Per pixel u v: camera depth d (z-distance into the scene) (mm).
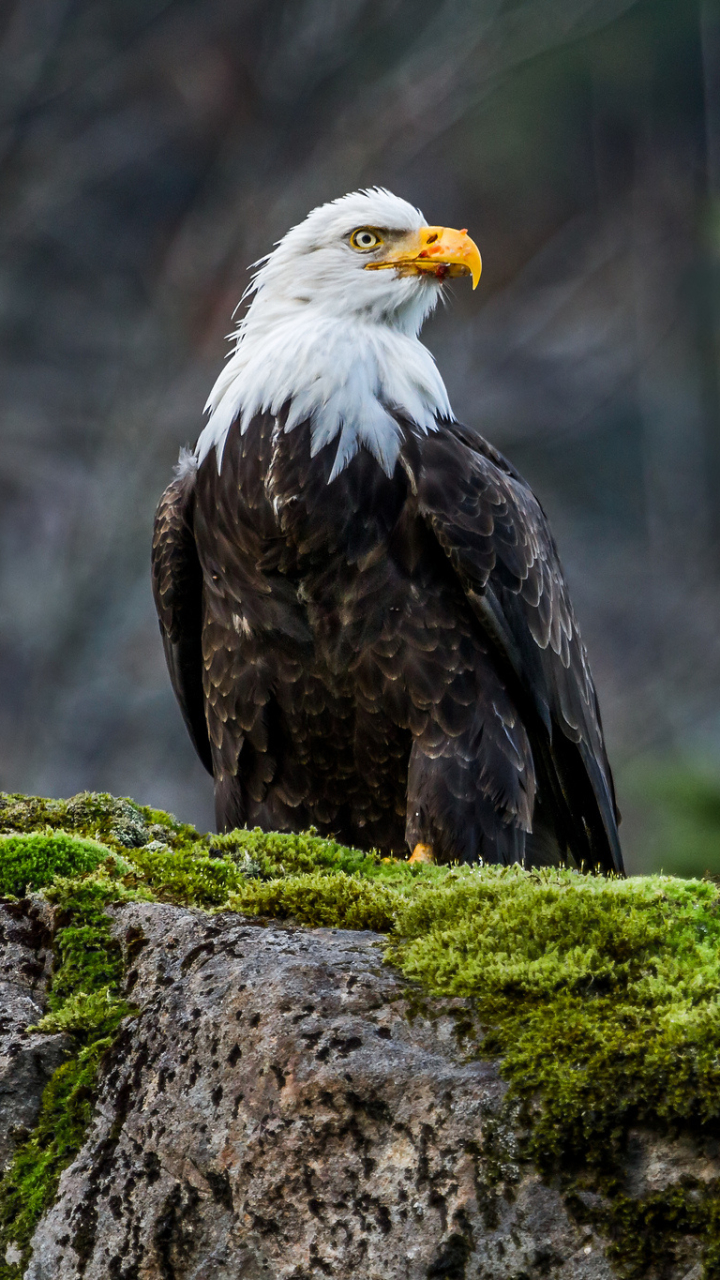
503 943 5477
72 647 30516
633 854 25125
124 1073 5543
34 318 34875
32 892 6477
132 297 35312
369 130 32188
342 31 32938
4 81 33781
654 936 5414
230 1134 5199
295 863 7320
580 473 38500
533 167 40469
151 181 35625
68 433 34531
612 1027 5008
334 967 5520
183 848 7355
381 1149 5039
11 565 32875
